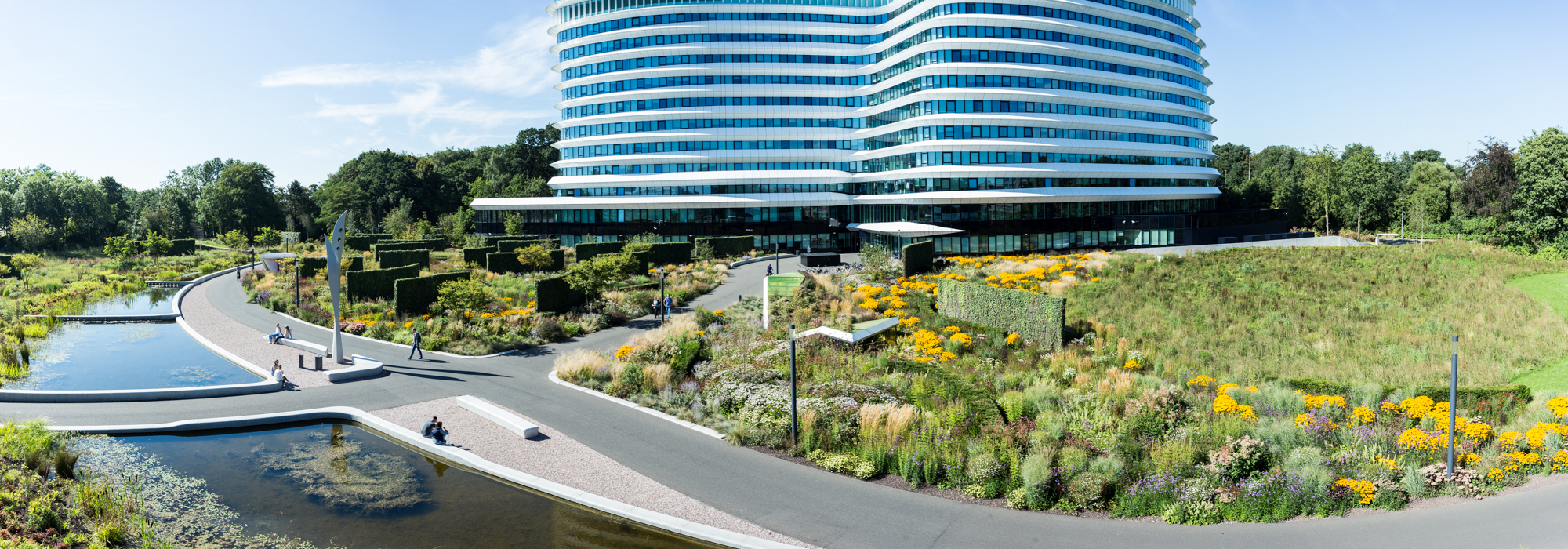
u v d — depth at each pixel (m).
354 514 19.61
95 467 22.77
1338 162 123.75
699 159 99.56
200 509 19.86
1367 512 18.22
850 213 103.12
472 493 21.05
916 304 45.06
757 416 25.52
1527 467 20.39
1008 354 35.03
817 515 18.97
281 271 73.94
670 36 100.81
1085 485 18.98
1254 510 18.09
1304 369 33.81
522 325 43.47
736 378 29.83
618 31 102.19
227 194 133.12
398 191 134.12
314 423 27.86
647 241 86.38
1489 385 30.36
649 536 18.41
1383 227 116.56
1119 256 61.75
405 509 19.97
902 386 28.45
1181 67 100.00
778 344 35.50
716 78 100.94
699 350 34.69
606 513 19.61
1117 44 96.69
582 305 49.84
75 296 60.59
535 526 18.92
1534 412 24.86
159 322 51.16
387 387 31.88
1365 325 40.09
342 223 36.34
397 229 113.12
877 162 98.44
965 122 88.50
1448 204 111.19
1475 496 18.98
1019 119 89.06
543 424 26.73
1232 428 22.78
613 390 30.52
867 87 101.31
